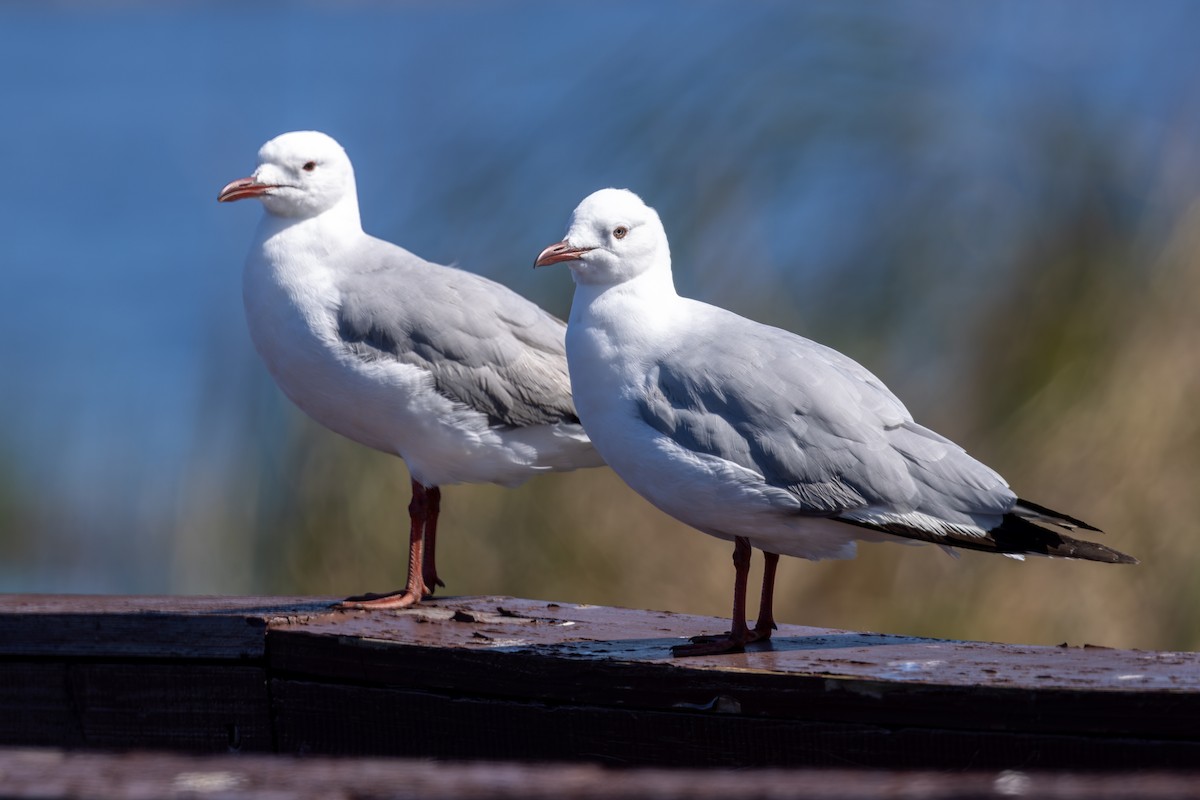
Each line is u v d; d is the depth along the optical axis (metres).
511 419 9.61
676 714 6.71
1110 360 13.33
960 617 12.98
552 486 13.64
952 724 6.16
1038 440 13.29
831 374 7.84
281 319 9.54
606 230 7.99
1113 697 5.89
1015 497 7.75
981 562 13.15
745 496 7.63
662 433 7.80
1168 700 5.82
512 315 9.73
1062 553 7.56
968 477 7.72
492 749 7.18
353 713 7.57
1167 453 13.02
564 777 3.96
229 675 7.84
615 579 13.38
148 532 25.33
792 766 6.47
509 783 3.91
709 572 13.32
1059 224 13.94
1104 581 12.91
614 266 8.00
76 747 8.02
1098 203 13.98
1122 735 5.91
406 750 7.44
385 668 7.48
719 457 7.67
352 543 14.04
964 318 13.78
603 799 3.80
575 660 6.94
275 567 14.34
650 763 6.78
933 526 7.64
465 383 9.48
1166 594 12.78
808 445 7.64
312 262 9.58
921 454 7.73
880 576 13.24
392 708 7.46
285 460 14.46
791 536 7.85
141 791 3.89
